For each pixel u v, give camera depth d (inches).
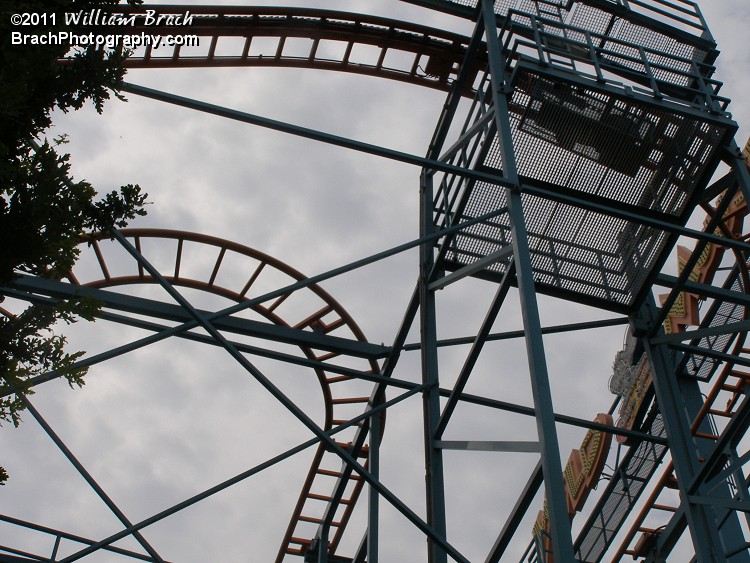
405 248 394.0
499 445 368.8
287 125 356.8
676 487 627.5
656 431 621.6
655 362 465.1
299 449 431.8
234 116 350.0
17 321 177.9
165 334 355.6
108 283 613.0
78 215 189.3
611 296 479.2
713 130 429.1
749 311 608.4
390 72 615.8
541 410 319.9
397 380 465.1
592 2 460.8
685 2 486.0
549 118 428.8
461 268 456.4
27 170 184.1
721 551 404.2
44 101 189.9
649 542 605.6
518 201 382.0
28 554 524.4
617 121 428.1
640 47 454.6
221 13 573.3
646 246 462.3
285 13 579.2
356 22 591.5
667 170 438.3
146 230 609.0
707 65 460.4
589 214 456.1
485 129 446.3
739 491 547.2
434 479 412.2
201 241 618.5
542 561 556.4
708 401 612.1
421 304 478.6
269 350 456.4
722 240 428.1
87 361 343.9
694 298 655.8
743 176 423.8
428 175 535.2
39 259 182.1
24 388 177.5
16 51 181.6
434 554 389.4
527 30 442.6
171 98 340.5
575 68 424.8
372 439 509.0
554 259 469.1
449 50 596.7
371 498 489.1
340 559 622.5
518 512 361.7
